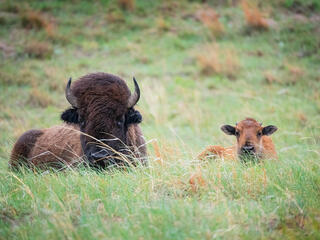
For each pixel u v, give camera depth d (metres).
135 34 69.50
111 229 18.16
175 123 47.28
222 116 47.38
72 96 26.72
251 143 30.67
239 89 54.56
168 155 28.98
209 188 22.06
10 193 23.08
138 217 19.19
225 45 65.75
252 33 68.44
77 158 28.03
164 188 22.64
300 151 34.03
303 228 18.78
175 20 73.00
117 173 25.09
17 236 18.77
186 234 17.45
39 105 51.50
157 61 62.88
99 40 67.81
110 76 27.30
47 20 71.06
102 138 25.83
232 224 18.66
